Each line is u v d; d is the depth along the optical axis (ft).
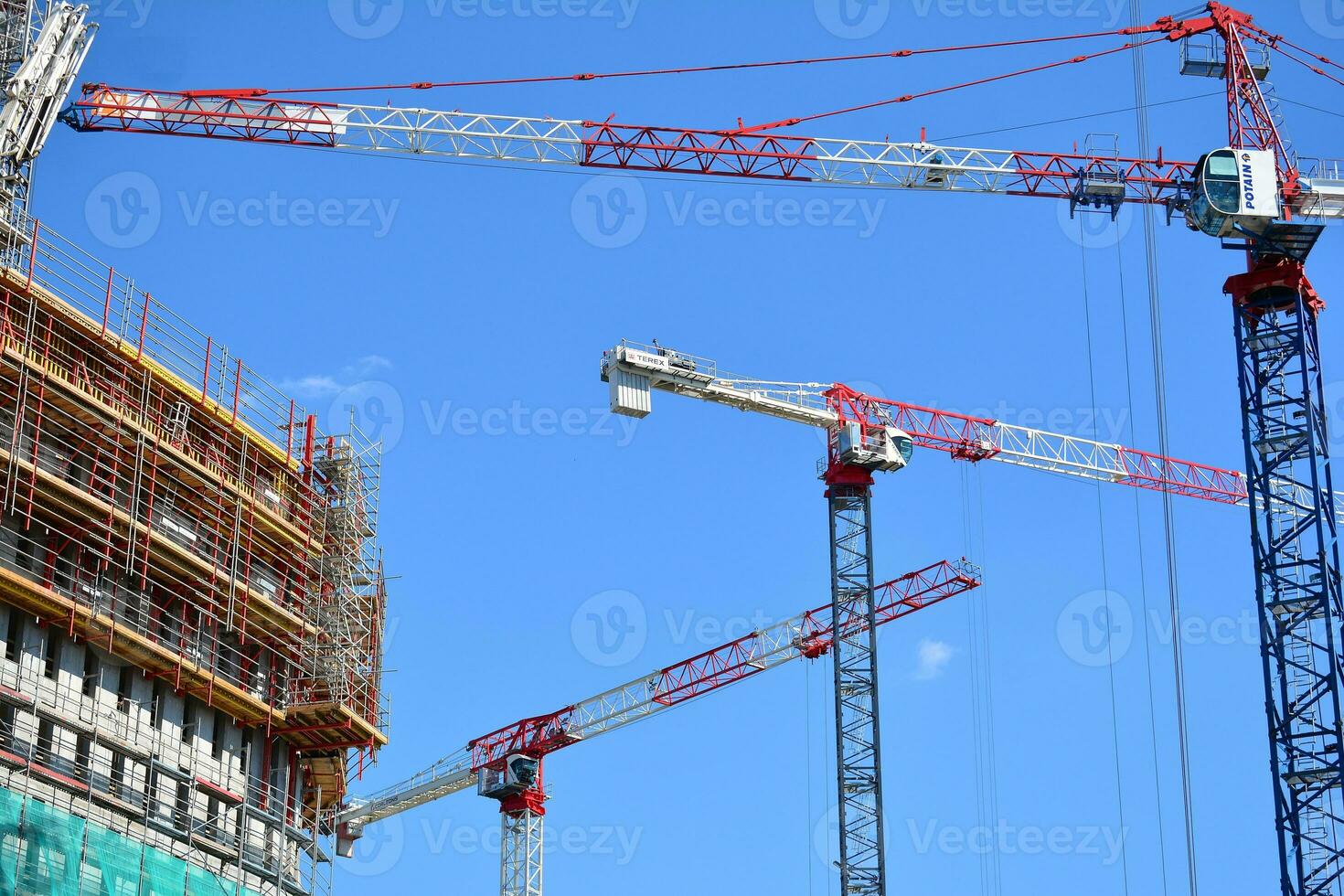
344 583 301.02
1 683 243.60
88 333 265.13
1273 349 331.77
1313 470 319.88
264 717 279.69
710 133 403.95
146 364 271.49
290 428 303.89
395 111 395.55
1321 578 314.35
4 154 290.15
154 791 261.24
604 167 404.57
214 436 285.02
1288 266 332.60
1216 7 352.28
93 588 258.37
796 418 468.75
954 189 409.08
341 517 307.78
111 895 241.96
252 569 284.82
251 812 271.08
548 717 537.65
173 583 271.69
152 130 389.80
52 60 299.58
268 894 276.21
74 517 256.52
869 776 442.91
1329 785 304.71
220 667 278.05
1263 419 328.29
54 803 242.58
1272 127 346.13
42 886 233.55
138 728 261.44
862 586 460.55
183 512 274.77
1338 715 306.55
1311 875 300.81
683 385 445.78
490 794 536.01
